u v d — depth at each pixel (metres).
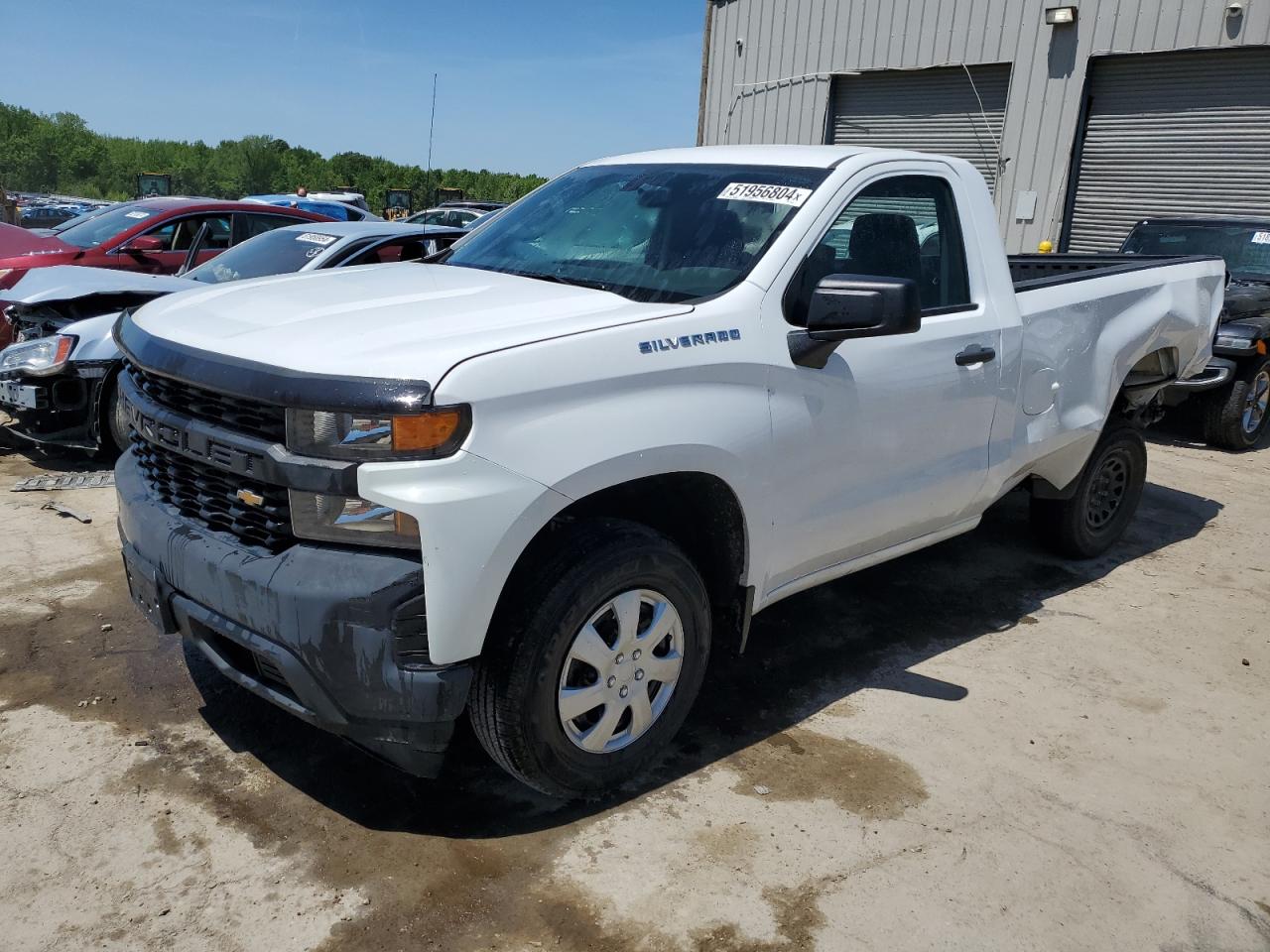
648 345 2.85
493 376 2.54
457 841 2.83
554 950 2.46
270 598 2.55
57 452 6.39
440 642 2.52
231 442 2.63
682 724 3.44
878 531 3.74
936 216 3.90
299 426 2.50
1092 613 4.71
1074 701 3.86
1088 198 14.20
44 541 4.79
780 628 4.36
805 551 3.46
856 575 5.01
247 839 2.79
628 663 2.96
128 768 3.07
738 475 3.07
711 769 3.27
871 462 3.55
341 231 7.35
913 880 2.78
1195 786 3.33
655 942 2.50
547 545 2.78
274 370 2.55
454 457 2.47
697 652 3.17
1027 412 4.25
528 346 2.63
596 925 2.54
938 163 3.93
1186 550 5.68
